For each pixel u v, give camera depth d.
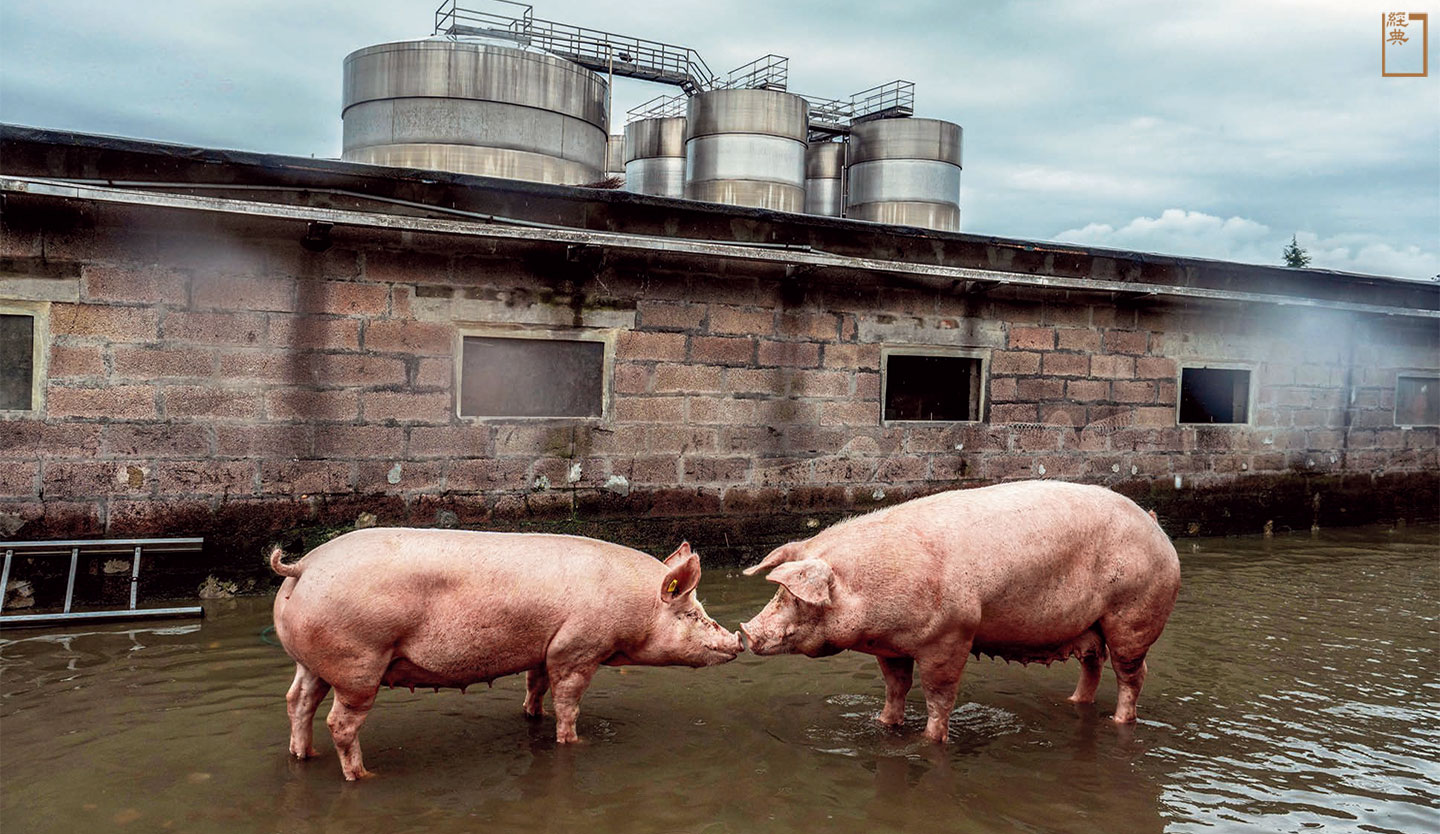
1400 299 12.50
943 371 10.20
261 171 7.03
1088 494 4.96
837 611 4.53
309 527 7.31
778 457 9.01
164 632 6.28
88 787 4.08
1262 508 11.70
